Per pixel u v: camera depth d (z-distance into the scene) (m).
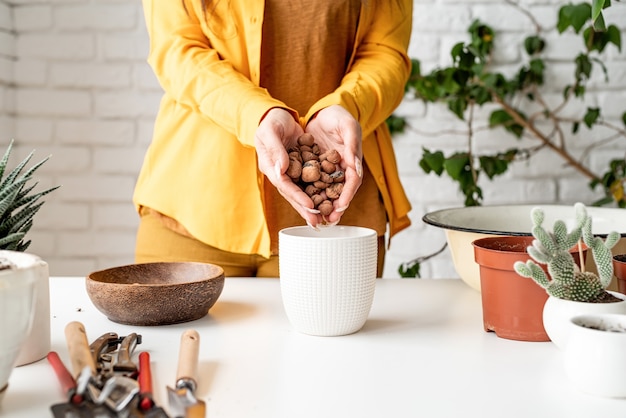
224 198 1.25
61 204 2.08
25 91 2.04
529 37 1.99
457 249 1.03
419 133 2.06
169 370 0.73
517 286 0.83
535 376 0.72
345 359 0.77
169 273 1.00
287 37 1.25
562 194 2.07
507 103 2.03
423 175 2.08
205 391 0.67
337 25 1.27
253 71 1.22
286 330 0.88
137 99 2.05
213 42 1.23
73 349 0.69
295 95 1.28
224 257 1.29
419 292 1.10
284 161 0.93
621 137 2.05
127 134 2.06
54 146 2.06
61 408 0.59
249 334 0.86
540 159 2.06
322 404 0.64
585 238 0.77
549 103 2.04
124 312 0.87
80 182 2.07
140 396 0.60
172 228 1.29
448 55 2.03
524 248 0.92
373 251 0.86
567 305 0.75
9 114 2.02
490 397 0.66
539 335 0.83
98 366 0.70
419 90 1.99
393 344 0.82
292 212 1.28
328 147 1.07
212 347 0.81
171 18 1.22
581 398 0.66
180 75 1.17
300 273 0.83
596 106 2.04
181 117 1.29
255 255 1.30
